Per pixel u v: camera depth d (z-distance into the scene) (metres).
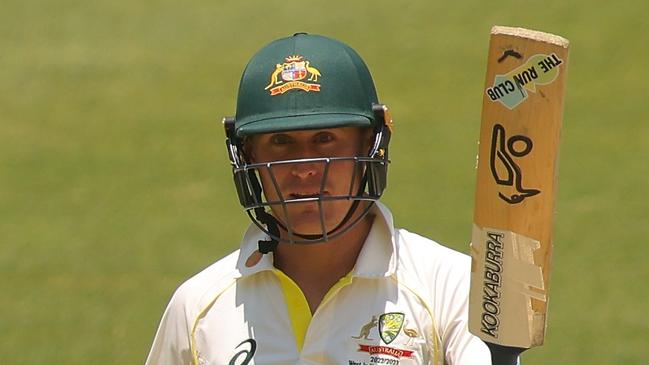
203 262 38.59
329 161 11.47
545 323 10.73
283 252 12.38
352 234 12.17
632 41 54.75
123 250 39.91
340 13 60.53
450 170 44.75
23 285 37.59
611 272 36.38
